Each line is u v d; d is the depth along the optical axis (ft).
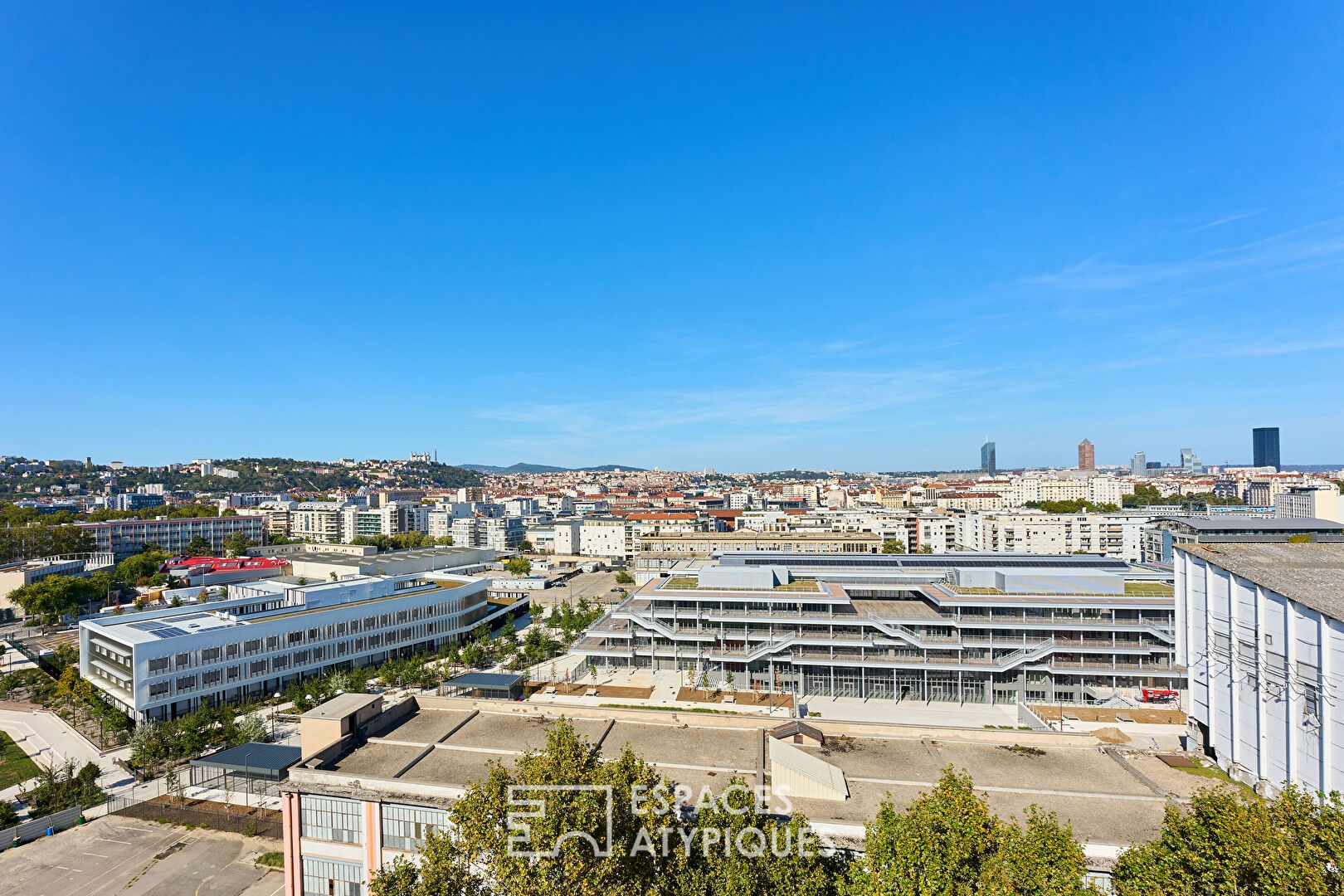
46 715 361.10
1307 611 180.96
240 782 276.62
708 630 399.24
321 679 385.70
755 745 207.51
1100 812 169.27
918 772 191.31
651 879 144.05
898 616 384.88
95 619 383.86
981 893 129.80
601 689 375.66
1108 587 377.09
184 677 343.26
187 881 209.56
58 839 234.38
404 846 176.55
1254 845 127.03
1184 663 233.76
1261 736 194.70
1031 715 320.91
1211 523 566.77
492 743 208.85
